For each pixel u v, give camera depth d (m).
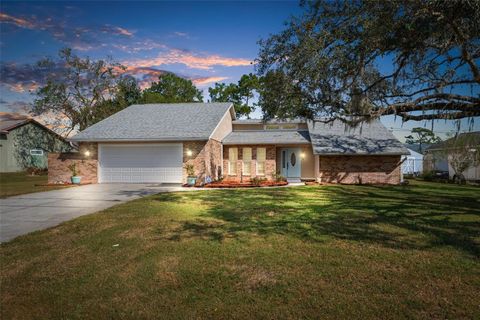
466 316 2.77
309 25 8.09
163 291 3.36
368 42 7.51
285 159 19.73
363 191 13.04
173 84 41.62
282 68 8.96
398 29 6.81
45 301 3.19
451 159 19.78
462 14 6.11
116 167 16.36
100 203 9.70
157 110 20.20
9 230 6.27
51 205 9.35
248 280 3.59
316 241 5.15
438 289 3.30
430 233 5.63
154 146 16.11
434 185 16.12
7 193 12.01
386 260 4.19
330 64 8.19
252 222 6.67
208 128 16.45
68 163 16.53
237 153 18.92
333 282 3.51
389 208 8.48
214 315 2.86
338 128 19.70
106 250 4.76
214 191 12.91
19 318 2.89
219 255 4.45
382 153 16.00
